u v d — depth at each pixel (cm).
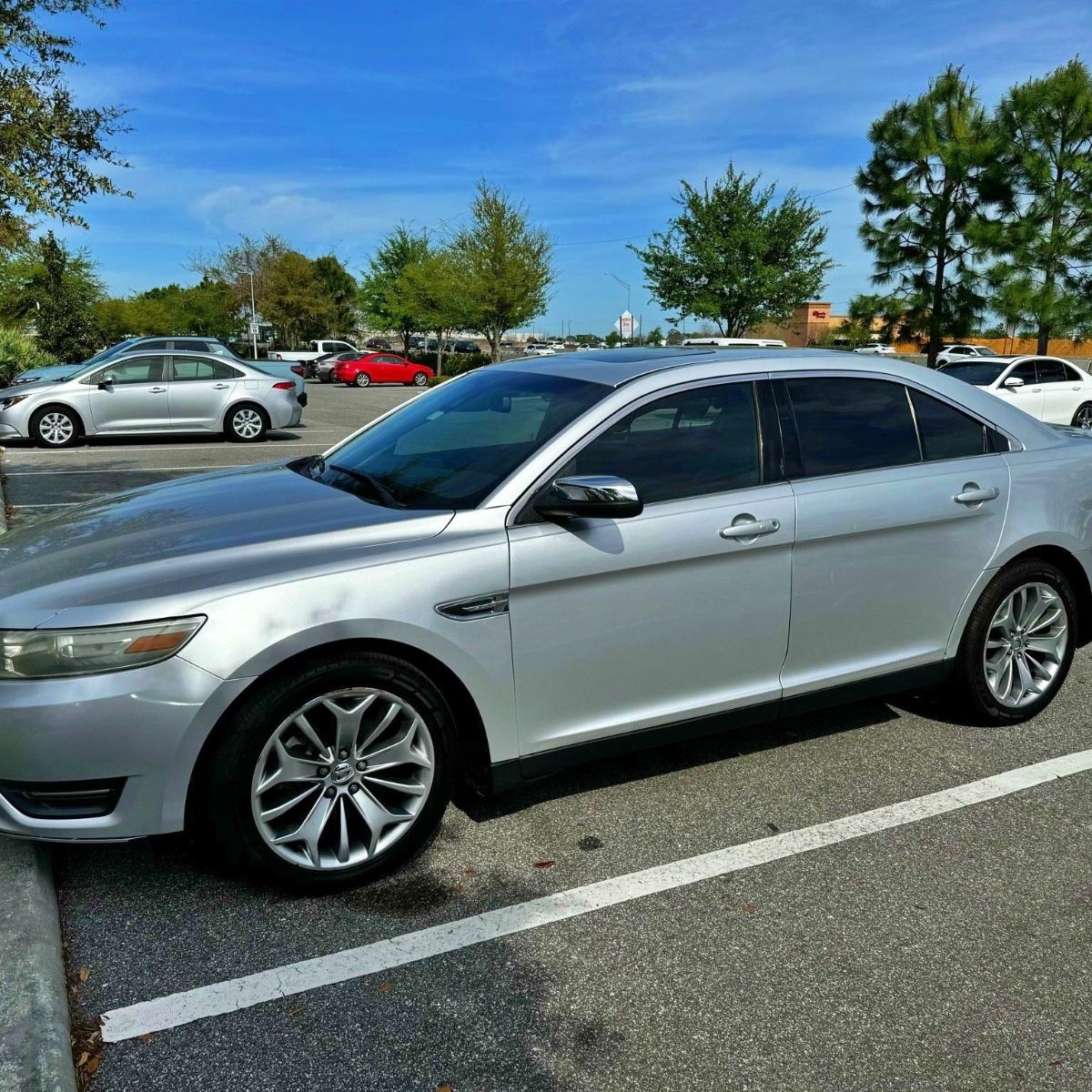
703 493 336
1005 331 2230
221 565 281
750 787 366
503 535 302
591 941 273
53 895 287
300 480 374
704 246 3155
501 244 3881
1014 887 301
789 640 356
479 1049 231
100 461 1260
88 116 962
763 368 362
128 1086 218
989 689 411
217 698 264
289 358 4975
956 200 2188
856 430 373
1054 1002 249
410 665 291
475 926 279
